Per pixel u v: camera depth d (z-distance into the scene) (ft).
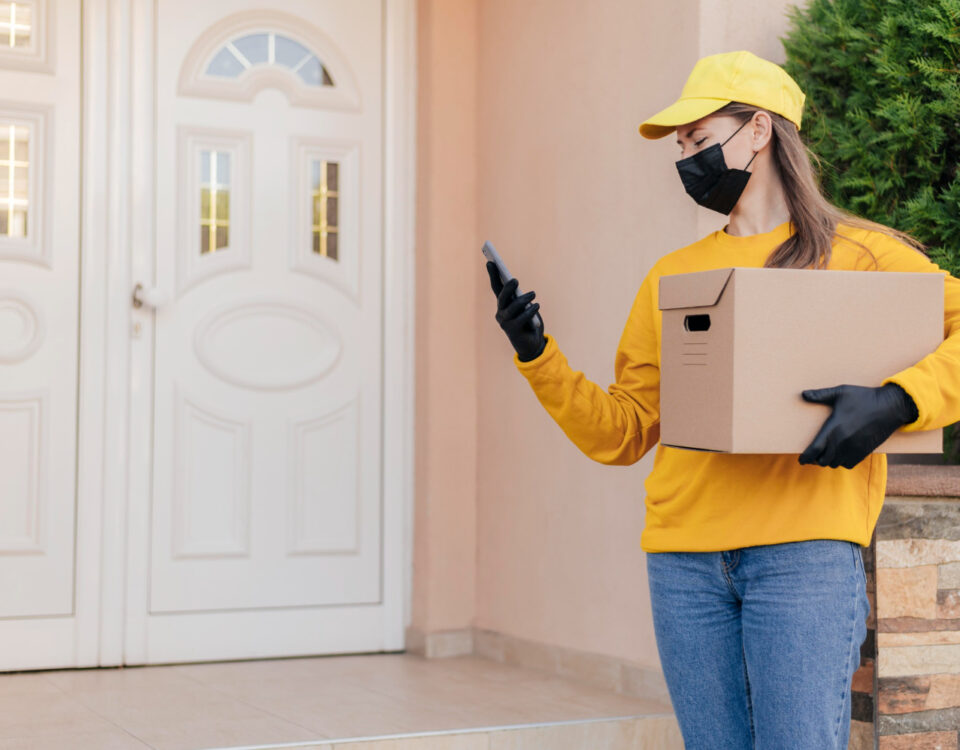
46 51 10.71
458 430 12.06
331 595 11.69
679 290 5.04
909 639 7.41
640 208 9.84
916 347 4.90
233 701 9.41
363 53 11.96
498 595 11.71
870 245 5.24
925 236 8.42
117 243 10.89
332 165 11.83
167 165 11.12
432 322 11.95
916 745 7.43
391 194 12.05
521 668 11.10
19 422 10.55
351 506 11.82
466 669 11.02
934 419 4.69
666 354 5.19
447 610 11.91
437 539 11.89
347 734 8.24
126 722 8.61
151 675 10.50
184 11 11.21
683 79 9.36
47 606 10.59
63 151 10.75
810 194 5.25
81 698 9.46
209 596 11.18
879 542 7.36
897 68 8.45
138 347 10.96
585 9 10.59
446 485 11.97
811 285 4.75
